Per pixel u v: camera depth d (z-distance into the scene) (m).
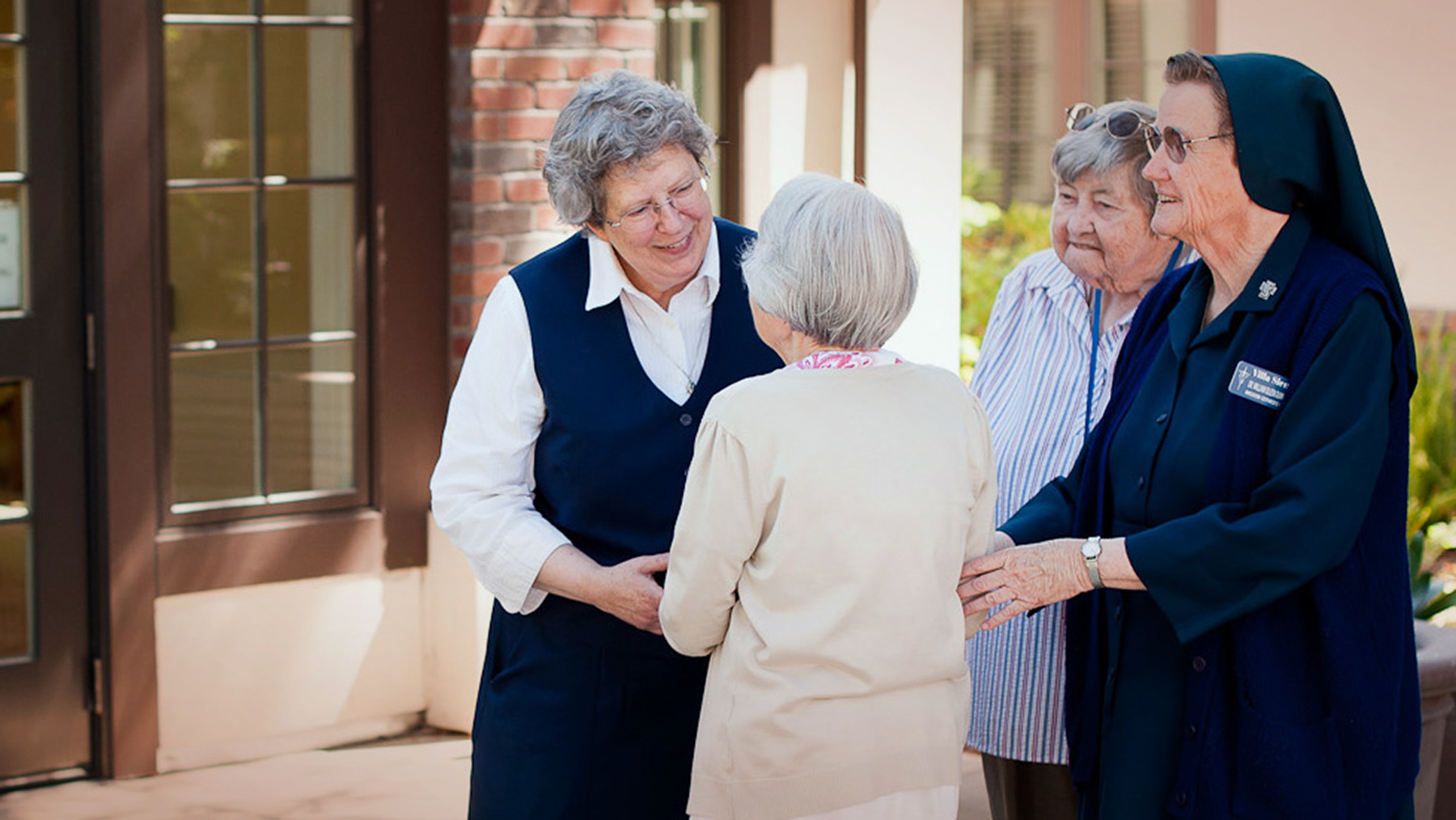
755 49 5.48
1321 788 2.37
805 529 2.24
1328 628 2.35
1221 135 2.36
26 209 4.29
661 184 2.53
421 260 4.82
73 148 4.32
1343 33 9.55
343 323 4.77
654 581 2.60
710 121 5.52
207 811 4.31
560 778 2.75
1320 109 2.35
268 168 4.60
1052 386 3.02
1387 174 9.46
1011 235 10.01
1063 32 11.94
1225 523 2.35
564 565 2.61
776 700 2.27
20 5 4.23
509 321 2.70
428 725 5.00
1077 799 2.83
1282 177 2.35
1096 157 2.84
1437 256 9.40
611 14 4.88
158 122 4.39
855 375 2.30
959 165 5.95
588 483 2.68
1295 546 2.28
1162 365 2.59
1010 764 3.08
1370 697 2.36
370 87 4.70
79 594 4.46
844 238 2.27
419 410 4.86
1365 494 2.29
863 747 2.27
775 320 2.36
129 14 4.30
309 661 4.77
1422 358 7.98
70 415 4.40
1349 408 2.30
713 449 2.29
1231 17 9.81
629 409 2.67
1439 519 6.96
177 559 4.50
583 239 2.77
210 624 4.60
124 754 4.49
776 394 2.27
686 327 2.74
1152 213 2.83
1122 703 2.58
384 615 4.88
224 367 4.58
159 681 4.54
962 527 2.34
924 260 5.93
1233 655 2.42
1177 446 2.49
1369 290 2.33
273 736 4.74
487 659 2.89
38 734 4.45
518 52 4.74
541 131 4.81
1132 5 11.79
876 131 5.77
